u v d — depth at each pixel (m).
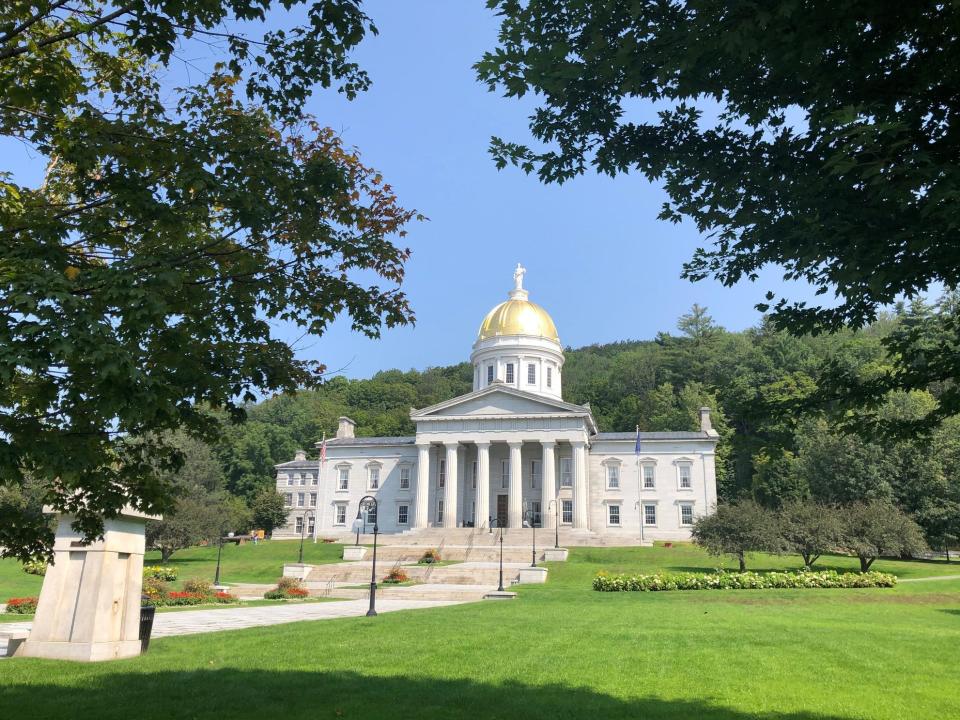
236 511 83.31
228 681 12.02
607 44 7.41
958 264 7.10
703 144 8.09
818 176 7.17
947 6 6.18
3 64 8.02
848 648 16.45
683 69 6.92
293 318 10.15
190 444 74.12
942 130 6.93
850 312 8.89
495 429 74.25
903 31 6.46
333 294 9.78
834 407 9.32
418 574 52.16
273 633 19.09
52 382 7.45
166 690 11.19
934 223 6.59
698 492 75.75
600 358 165.25
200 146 8.45
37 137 8.12
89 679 11.99
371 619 23.05
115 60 9.62
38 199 8.59
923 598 31.34
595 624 21.16
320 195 9.34
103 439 8.99
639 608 27.58
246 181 8.92
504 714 9.82
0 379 6.09
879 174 6.27
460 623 21.34
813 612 25.98
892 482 63.53
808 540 46.44
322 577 53.56
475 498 78.31
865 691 11.77
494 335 85.81
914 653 15.91
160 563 62.44
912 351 8.97
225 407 9.46
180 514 58.53
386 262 10.37
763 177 7.55
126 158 8.22
